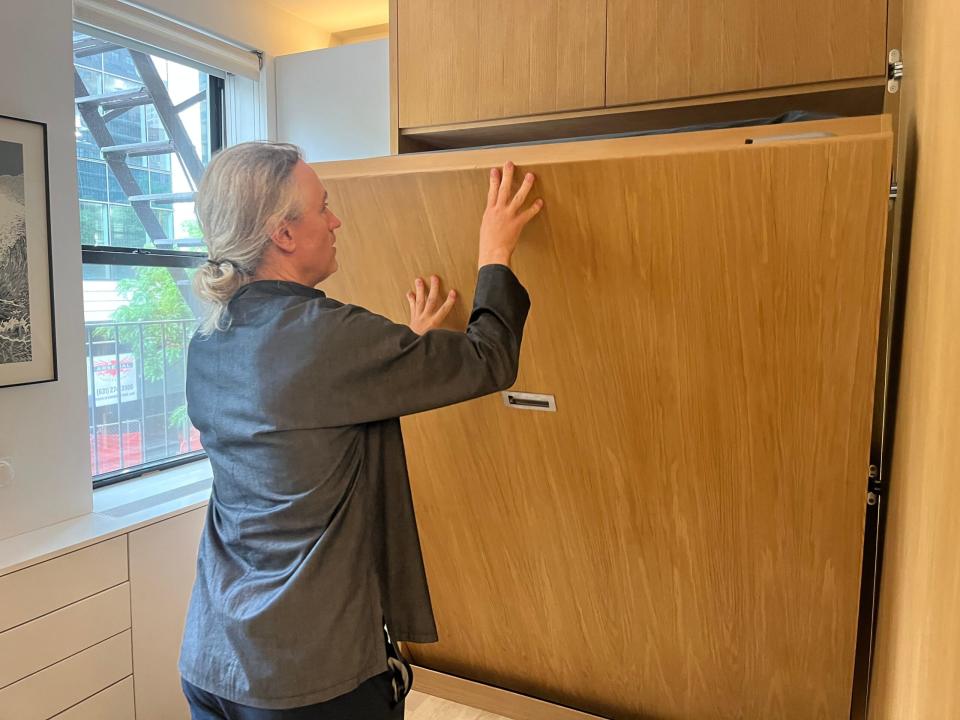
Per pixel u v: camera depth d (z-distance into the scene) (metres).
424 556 2.28
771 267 1.34
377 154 3.06
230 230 1.39
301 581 1.32
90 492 2.42
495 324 1.37
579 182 1.36
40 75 2.21
